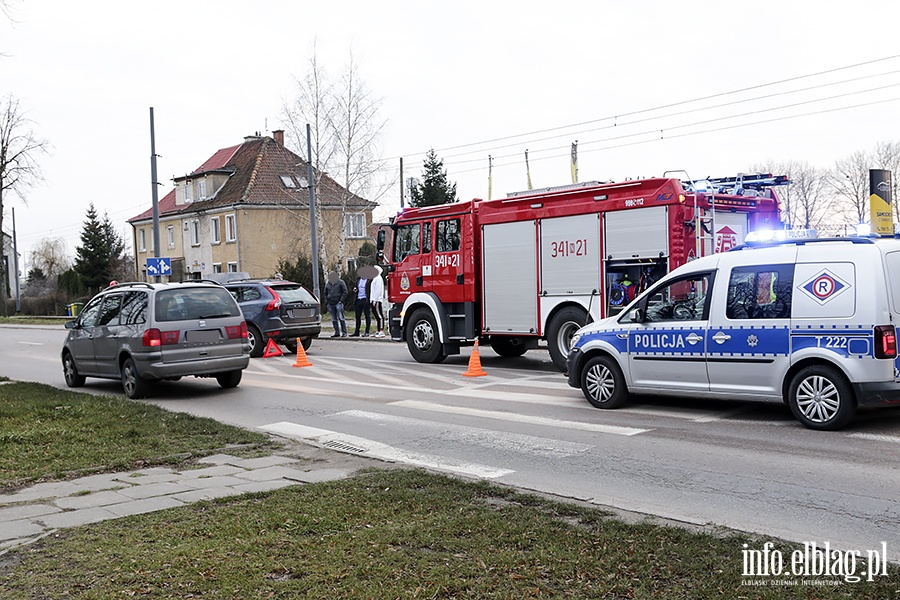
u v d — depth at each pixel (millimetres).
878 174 15227
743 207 13609
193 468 7719
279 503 6172
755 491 6570
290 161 55375
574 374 11062
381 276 25188
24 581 4527
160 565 4723
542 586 4355
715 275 9719
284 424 10398
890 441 8164
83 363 14547
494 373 15266
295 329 20531
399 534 5289
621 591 4270
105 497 6570
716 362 9578
